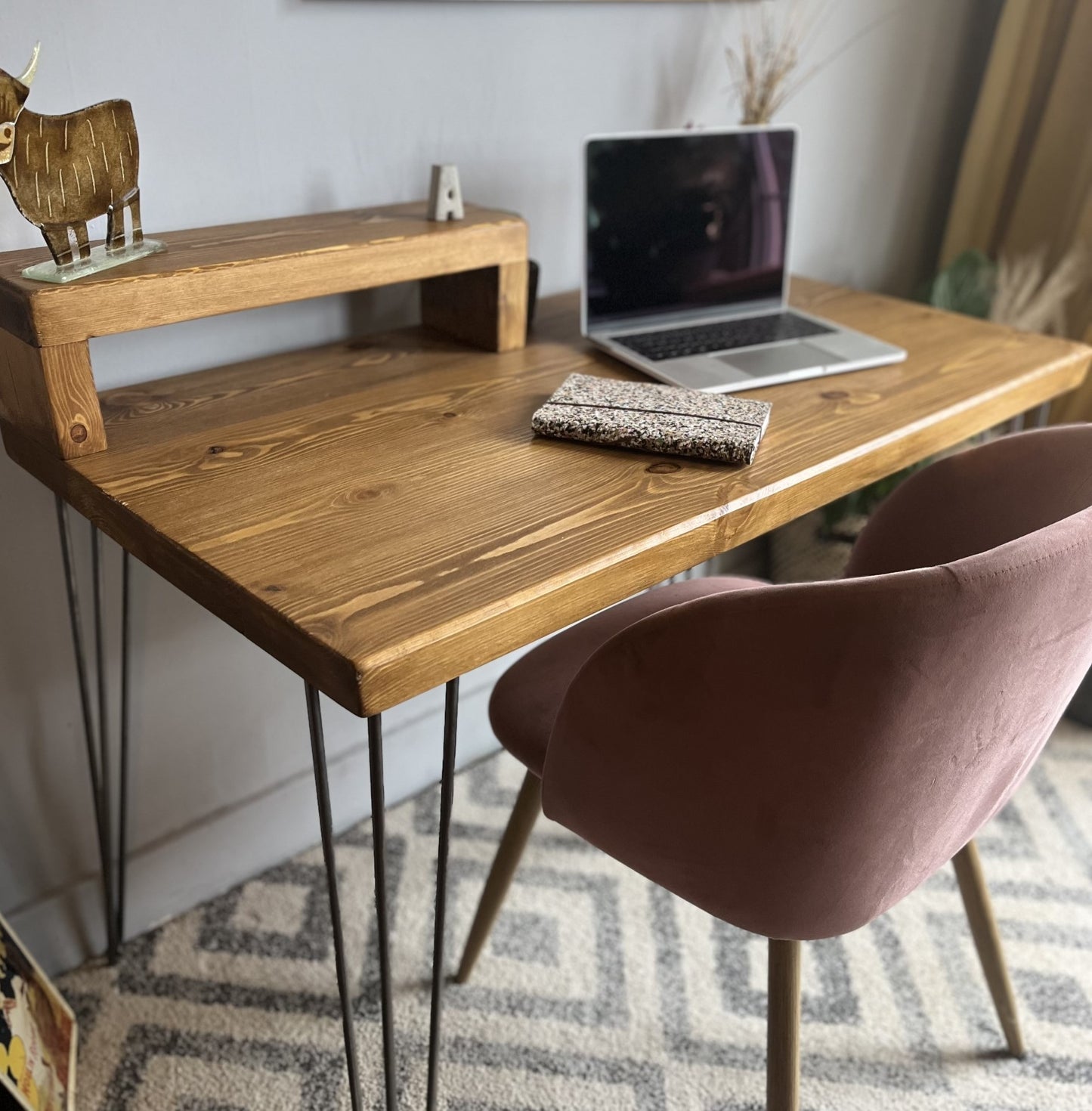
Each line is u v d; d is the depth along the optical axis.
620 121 1.39
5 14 0.86
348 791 1.48
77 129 0.81
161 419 0.96
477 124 1.23
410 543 0.76
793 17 1.53
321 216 1.09
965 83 1.92
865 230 1.89
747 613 0.63
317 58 1.06
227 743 1.31
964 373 1.16
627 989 1.25
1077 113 1.81
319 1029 1.19
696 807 0.75
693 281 1.26
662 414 0.95
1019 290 1.84
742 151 1.26
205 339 1.09
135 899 1.29
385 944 0.83
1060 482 0.93
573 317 1.30
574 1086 1.14
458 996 1.24
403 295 1.24
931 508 1.03
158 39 0.95
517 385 1.06
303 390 1.04
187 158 1.01
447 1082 1.14
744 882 0.78
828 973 1.28
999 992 1.16
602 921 1.35
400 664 0.64
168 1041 1.17
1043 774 1.63
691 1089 1.14
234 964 1.27
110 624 1.14
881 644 0.62
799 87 1.60
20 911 1.20
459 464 0.89
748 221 1.29
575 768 0.80
